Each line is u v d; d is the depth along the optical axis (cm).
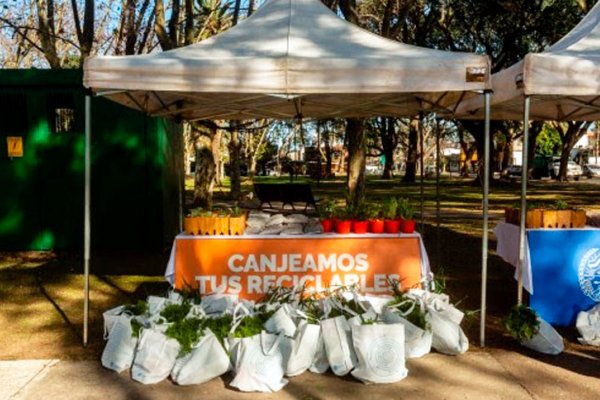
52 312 638
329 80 488
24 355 503
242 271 586
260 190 1462
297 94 490
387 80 486
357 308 491
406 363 478
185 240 587
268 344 437
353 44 546
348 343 451
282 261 586
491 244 1087
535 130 4194
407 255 586
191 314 477
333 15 606
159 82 488
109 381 445
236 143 2083
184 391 427
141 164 968
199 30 1450
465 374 457
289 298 532
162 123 973
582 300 581
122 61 488
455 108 664
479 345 523
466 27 2169
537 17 1900
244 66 488
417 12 2011
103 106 959
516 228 612
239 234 589
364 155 1095
